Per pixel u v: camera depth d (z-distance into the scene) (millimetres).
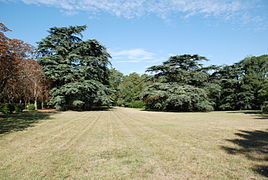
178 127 10016
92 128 9695
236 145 5949
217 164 4230
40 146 5910
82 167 4090
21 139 6941
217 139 6879
